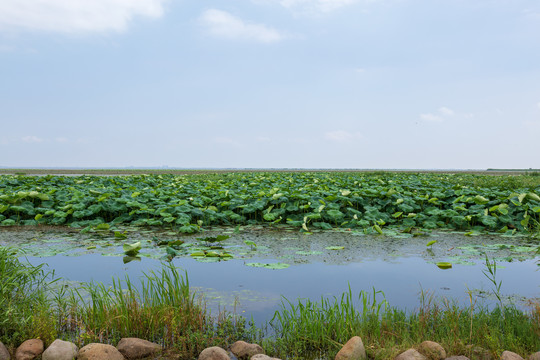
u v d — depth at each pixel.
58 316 4.04
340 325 3.67
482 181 19.94
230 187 15.82
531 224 10.02
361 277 5.54
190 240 8.27
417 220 10.62
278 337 3.62
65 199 11.98
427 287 5.05
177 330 3.68
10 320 3.77
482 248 7.53
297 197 11.19
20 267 4.82
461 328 3.64
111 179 18.00
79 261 6.44
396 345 3.41
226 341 3.59
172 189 14.93
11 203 11.03
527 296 4.70
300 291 4.90
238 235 9.02
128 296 4.48
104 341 3.64
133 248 6.58
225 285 5.16
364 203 11.79
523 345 3.29
